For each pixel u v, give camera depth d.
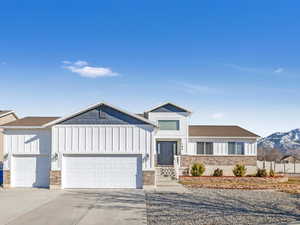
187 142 31.14
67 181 21.22
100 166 21.30
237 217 12.59
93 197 17.58
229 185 23.11
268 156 51.91
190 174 27.28
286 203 15.94
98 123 21.39
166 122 31.31
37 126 22.45
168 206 14.93
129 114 21.33
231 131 33.31
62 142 21.31
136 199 16.89
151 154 21.19
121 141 21.28
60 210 13.98
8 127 22.41
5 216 12.80
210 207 14.73
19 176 22.44
